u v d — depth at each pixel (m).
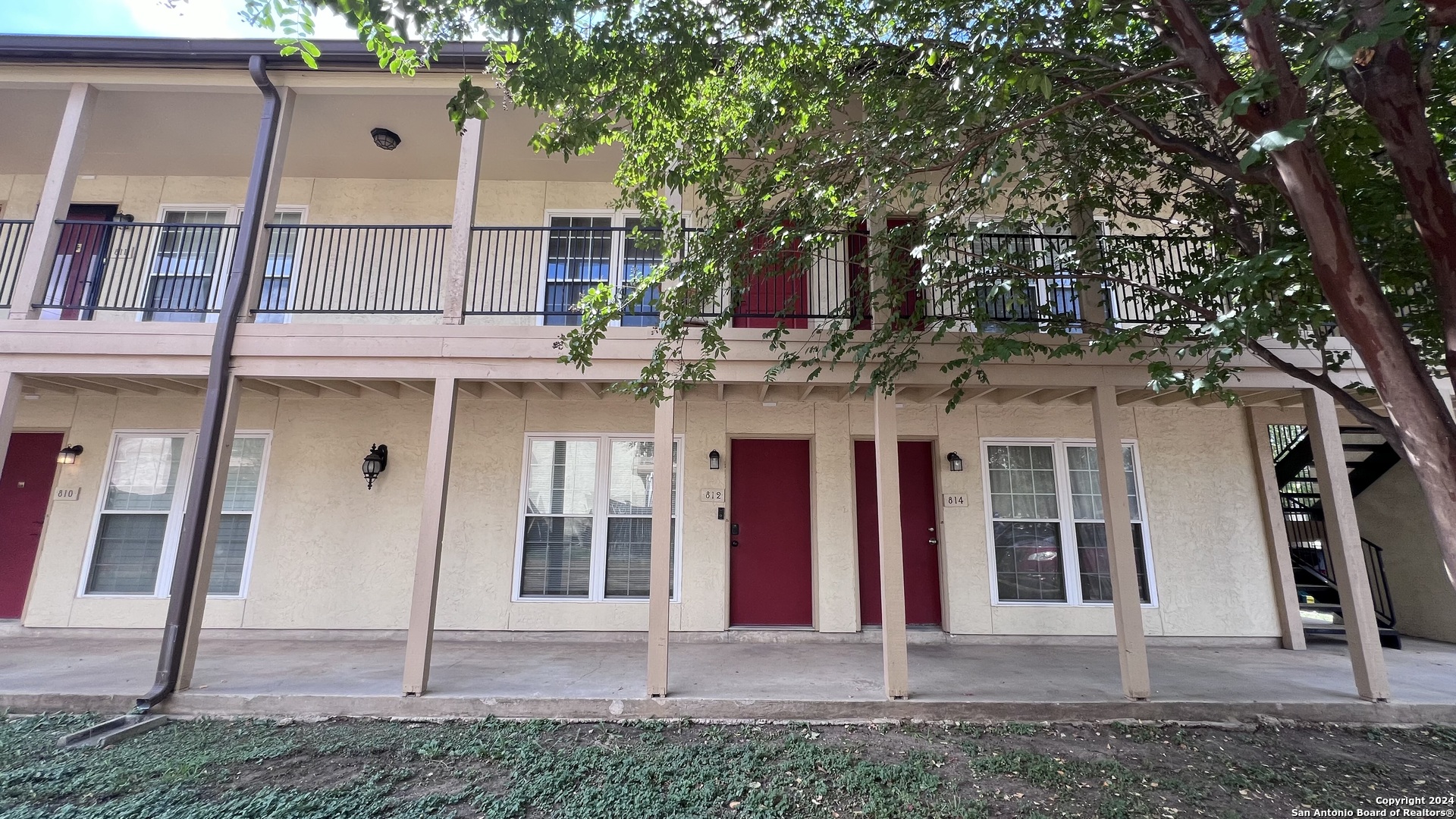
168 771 3.67
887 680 4.81
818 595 6.92
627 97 3.96
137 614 6.75
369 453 7.00
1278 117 2.82
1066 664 5.90
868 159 4.16
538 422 7.18
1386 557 7.81
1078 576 7.07
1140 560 7.10
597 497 7.08
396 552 6.88
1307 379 3.43
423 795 3.46
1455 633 7.09
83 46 5.53
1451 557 2.46
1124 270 5.89
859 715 4.70
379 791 3.47
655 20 3.64
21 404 7.07
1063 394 6.25
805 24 4.34
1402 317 3.66
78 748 4.00
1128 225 4.90
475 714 4.70
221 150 7.11
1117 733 4.50
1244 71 4.24
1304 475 8.27
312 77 5.84
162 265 7.45
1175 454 7.27
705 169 4.46
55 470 7.07
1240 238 4.05
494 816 3.24
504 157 7.28
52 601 6.74
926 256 4.28
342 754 3.98
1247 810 3.42
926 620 7.17
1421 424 2.58
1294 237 3.77
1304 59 3.11
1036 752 4.14
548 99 3.63
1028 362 5.35
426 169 7.56
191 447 7.07
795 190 4.43
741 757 3.97
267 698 4.71
